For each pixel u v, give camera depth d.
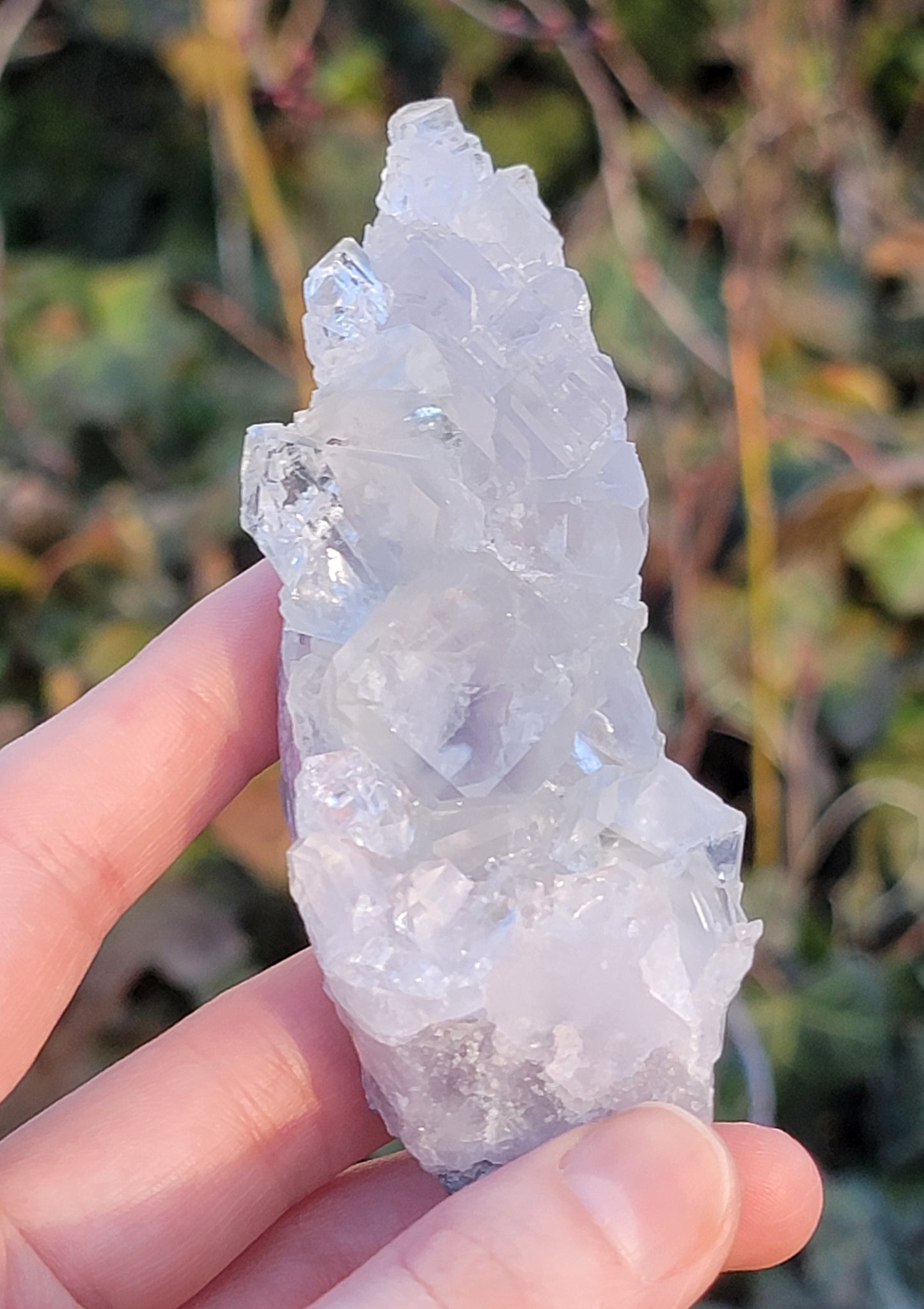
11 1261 0.12
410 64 0.26
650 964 0.11
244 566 0.23
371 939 0.11
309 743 0.11
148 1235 0.13
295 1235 0.14
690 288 0.25
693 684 0.22
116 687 0.14
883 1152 0.20
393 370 0.11
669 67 0.26
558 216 0.26
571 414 0.12
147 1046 0.14
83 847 0.13
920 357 0.26
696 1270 0.10
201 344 0.25
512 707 0.11
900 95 0.26
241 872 0.20
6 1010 0.13
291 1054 0.14
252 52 0.24
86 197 0.27
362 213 0.25
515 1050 0.11
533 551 0.12
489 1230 0.10
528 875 0.11
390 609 0.11
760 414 0.22
